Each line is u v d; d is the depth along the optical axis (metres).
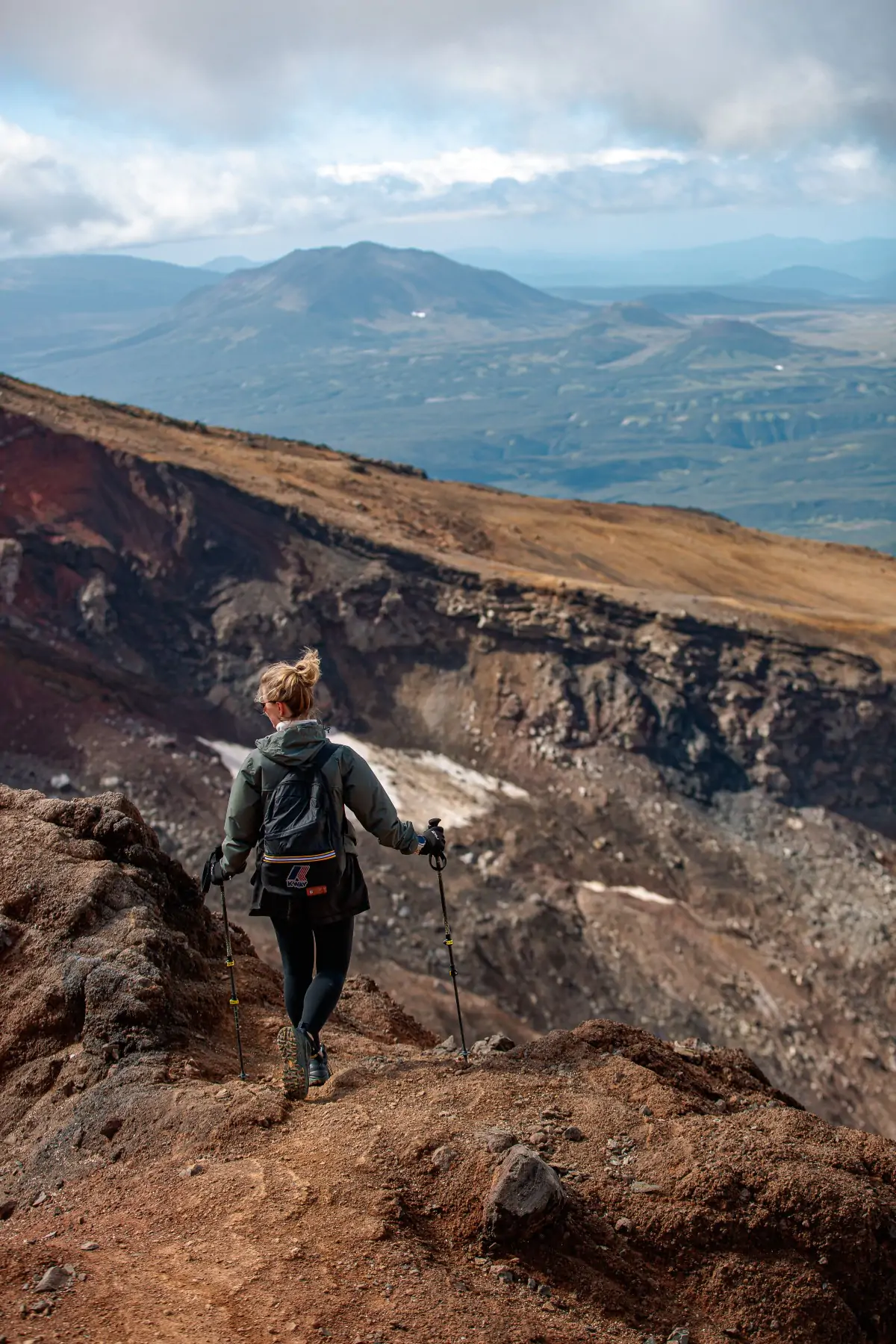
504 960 60.75
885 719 85.81
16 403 94.62
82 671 75.75
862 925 72.38
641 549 122.06
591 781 81.44
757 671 86.81
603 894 69.81
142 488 90.69
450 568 91.44
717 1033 60.59
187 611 86.44
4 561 79.69
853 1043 62.56
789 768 85.31
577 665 88.06
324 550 91.06
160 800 66.75
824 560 139.38
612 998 60.97
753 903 72.81
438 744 84.44
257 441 124.94
